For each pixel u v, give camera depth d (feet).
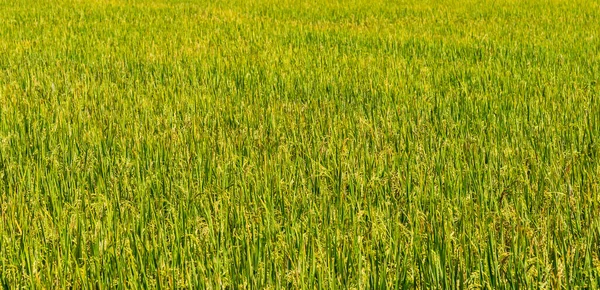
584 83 31.58
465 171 18.88
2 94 28.96
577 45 42.06
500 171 19.11
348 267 13.67
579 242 14.62
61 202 17.17
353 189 17.61
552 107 26.53
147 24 53.98
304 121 24.89
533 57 39.37
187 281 13.15
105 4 68.28
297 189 17.94
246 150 21.44
